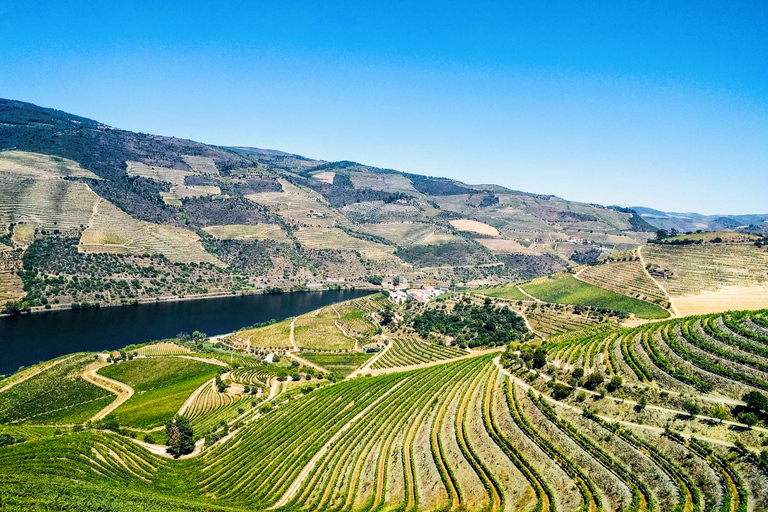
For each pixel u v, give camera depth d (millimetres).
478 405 95562
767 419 66438
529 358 112812
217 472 95188
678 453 64000
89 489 74188
